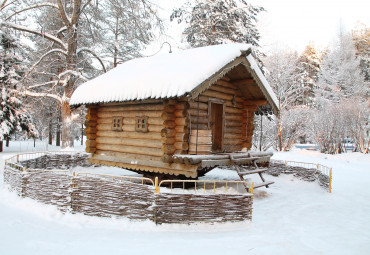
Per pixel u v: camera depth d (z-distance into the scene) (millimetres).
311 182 12094
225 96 10328
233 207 6344
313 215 7680
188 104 8273
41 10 21094
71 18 18625
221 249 5070
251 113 11570
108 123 10828
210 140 8492
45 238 5484
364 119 23625
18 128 20844
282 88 27078
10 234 5633
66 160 15539
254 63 9602
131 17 18859
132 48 25438
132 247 5078
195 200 6129
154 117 9086
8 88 20391
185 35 23984
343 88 35312
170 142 8281
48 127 28969
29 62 22219
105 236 5617
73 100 11258
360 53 45000
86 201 6672
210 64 8062
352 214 7891
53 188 7242
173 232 5844
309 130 26516
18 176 8367
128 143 9906
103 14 21625
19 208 7480
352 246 5465
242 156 9438
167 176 10320
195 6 22188
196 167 7898
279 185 11750
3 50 20531
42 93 18641
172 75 8289
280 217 7367
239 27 21141
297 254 4992
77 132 39969
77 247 5059
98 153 11125
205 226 6086
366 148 22672
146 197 6137
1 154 18953
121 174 13844
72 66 18453
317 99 33469
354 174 15430
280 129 26016
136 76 9680
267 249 5152
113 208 6395
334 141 24516
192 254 4832
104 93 9922
